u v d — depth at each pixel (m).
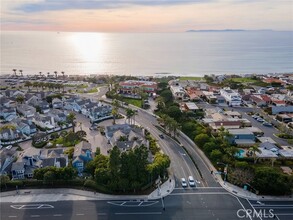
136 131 141.12
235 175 101.00
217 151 114.81
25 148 128.88
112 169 95.69
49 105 195.62
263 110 185.00
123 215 83.75
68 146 129.50
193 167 112.44
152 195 93.88
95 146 130.50
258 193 94.69
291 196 94.06
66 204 88.50
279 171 102.88
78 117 173.12
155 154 116.31
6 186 96.75
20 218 81.81
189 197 93.25
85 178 102.06
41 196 92.50
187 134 144.25
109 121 165.75
